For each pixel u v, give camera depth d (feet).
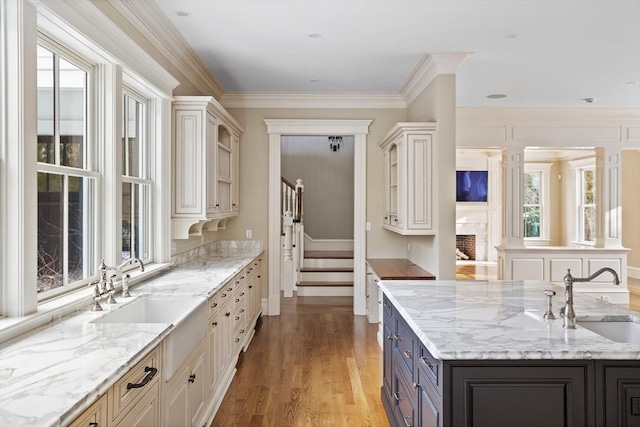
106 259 9.28
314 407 10.63
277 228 19.62
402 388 8.43
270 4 10.60
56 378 4.65
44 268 7.48
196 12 11.04
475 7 10.77
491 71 16.20
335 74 16.46
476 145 23.00
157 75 11.34
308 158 29.50
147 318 9.12
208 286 10.10
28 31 6.35
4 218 6.28
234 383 12.07
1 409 3.94
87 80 8.95
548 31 12.30
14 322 6.11
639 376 5.70
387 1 10.46
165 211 12.53
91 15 7.82
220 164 15.84
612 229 23.58
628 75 16.72
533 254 23.38
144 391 5.88
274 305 19.62
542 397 5.68
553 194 36.45
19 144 6.26
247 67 15.66
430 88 15.52
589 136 23.15
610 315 7.56
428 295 9.25
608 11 11.00
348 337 16.38
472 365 5.70
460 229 37.50
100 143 9.20
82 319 7.09
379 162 19.70
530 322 7.07
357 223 19.72
